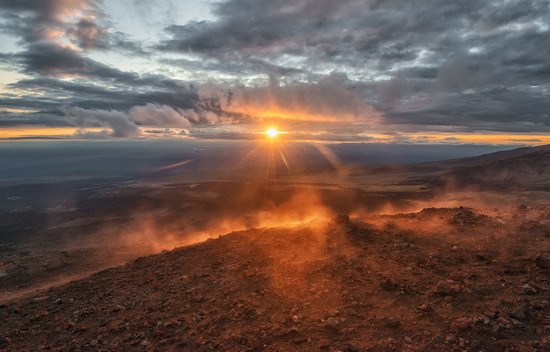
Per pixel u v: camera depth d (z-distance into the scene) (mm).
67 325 8914
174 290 10180
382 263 9859
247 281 9859
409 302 7523
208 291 9664
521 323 6180
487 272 8516
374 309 7426
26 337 8781
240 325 7633
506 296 7203
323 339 6590
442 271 8945
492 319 6391
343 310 7527
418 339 6156
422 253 10359
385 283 8336
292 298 8461
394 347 6027
